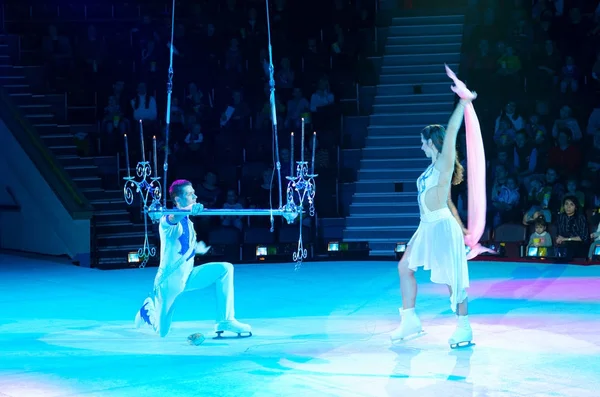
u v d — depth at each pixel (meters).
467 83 37.78
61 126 36.56
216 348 16.75
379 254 31.91
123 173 34.88
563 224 28.59
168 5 43.31
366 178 35.03
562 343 16.83
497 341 17.03
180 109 36.84
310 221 32.00
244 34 40.91
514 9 40.81
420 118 37.06
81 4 42.94
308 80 39.34
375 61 40.16
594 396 13.23
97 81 38.88
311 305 21.83
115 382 14.16
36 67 39.25
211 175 32.84
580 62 38.47
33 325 19.72
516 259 28.42
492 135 35.47
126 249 31.33
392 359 15.61
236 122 37.03
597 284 23.91
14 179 33.66
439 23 41.62
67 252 31.41
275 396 13.33
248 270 27.77
